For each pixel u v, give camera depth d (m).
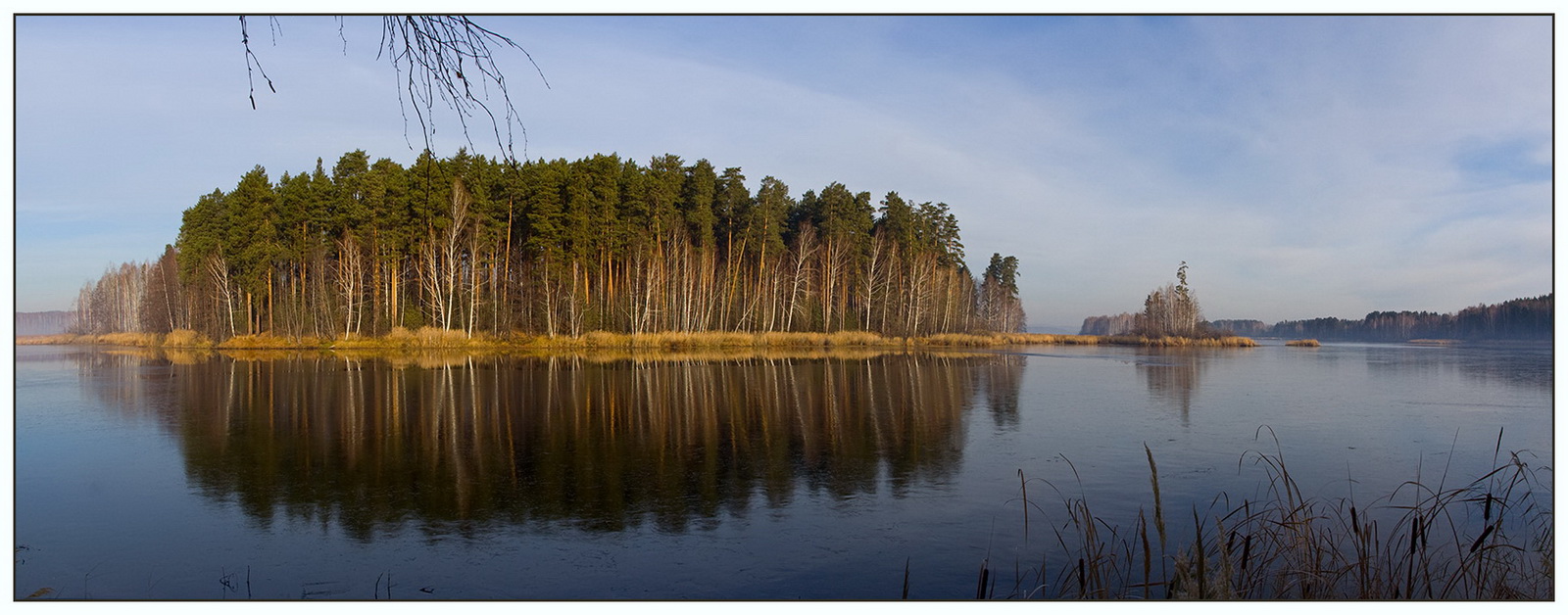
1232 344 83.19
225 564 9.26
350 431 18.34
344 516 11.26
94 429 18.72
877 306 72.06
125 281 88.31
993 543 9.95
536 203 53.25
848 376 33.19
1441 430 18.84
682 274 60.75
